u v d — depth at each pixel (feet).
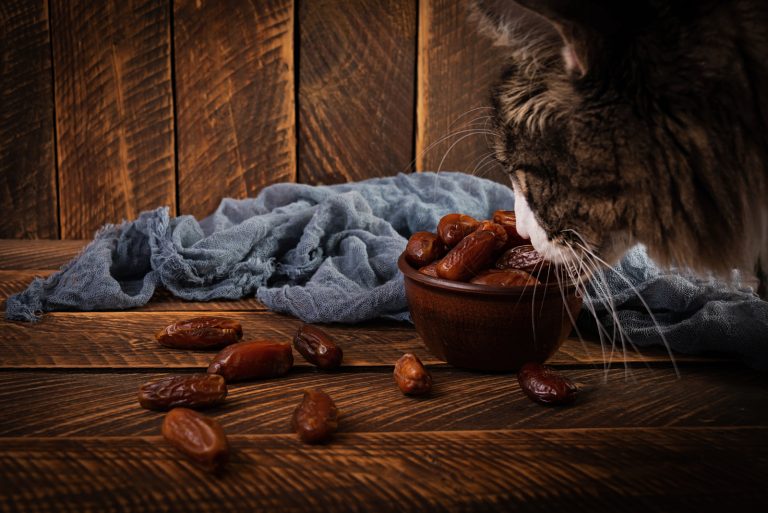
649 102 1.52
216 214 2.34
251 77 2.59
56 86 2.55
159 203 2.65
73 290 2.06
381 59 2.61
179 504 1.42
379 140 2.67
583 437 1.59
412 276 1.75
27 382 1.74
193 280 2.13
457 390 1.73
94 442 1.55
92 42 2.53
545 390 1.67
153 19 2.53
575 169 1.57
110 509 1.41
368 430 1.60
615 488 1.47
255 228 2.21
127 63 2.55
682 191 1.57
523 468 1.51
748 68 1.51
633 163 1.55
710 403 1.71
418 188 2.44
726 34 1.50
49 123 2.57
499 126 1.69
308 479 1.48
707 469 1.51
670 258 1.66
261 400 1.69
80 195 2.63
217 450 1.47
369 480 1.48
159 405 1.64
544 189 1.62
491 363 1.76
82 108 2.57
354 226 2.25
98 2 2.50
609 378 1.80
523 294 1.68
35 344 1.89
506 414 1.65
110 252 2.17
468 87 2.64
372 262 2.15
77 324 1.99
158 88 2.57
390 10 2.58
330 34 2.58
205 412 1.64
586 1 1.43
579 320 1.97
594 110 1.53
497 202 2.38
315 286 2.08
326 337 1.82
